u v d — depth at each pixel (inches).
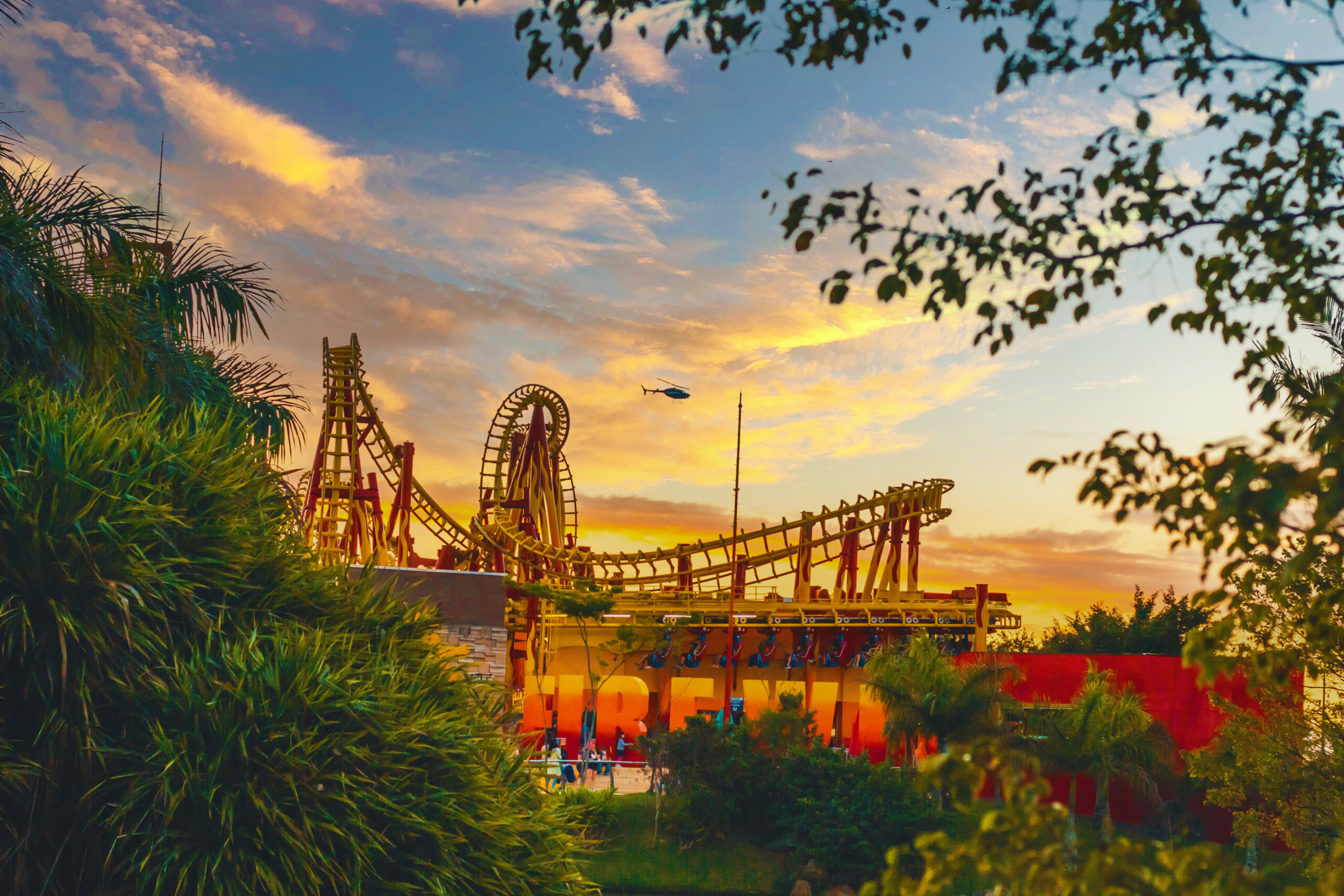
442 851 543.8
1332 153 237.1
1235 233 235.3
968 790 181.2
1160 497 190.9
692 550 2466.8
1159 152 235.3
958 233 225.6
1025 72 232.7
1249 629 196.7
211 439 614.5
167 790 481.4
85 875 487.8
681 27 238.4
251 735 514.6
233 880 481.4
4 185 553.9
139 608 529.3
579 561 2504.9
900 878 183.2
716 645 2389.3
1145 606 2810.0
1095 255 230.5
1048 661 1657.2
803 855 1228.5
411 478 2453.2
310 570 642.8
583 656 2406.5
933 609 2156.7
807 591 2436.0
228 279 801.6
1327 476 155.3
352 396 2377.0
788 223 229.1
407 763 561.3
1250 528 170.6
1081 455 201.8
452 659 686.5
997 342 233.6
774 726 1438.2
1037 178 238.1
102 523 509.0
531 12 238.5
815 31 237.1
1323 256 240.1
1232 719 959.0
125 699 512.1
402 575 1218.6
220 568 588.1
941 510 2306.8
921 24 234.1
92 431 547.5
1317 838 832.3
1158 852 167.3
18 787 473.4
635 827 1338.6
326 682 545.3
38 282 542.0
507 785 644.7
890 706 1476.4
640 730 2143.2
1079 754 1320.1
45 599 494.6
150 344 703.7
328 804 520.7
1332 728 837.2
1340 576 492.1
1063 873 167.9
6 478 502.3
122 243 621.6
